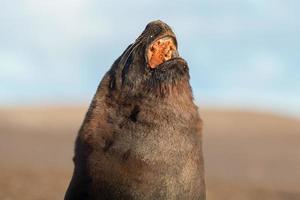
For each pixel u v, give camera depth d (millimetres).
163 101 32188
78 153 32875
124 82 32969
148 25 33250
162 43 33281
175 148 31969
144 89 32531
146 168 31609
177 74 32312
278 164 132750
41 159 119562
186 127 32312
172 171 31781
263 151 158625
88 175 32094
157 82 32312
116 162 31781
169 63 32250
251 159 140375
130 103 32531
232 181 95188
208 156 143250
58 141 162875
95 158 32062
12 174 78750
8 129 189750
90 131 32562
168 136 31969
